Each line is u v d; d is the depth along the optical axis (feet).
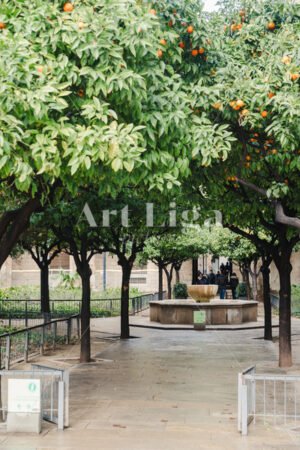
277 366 50.19
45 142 23.97
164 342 69.21
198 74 33.63
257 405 35.68
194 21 30.96
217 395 38.58
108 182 27.86
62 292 129.70
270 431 29.48
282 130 31.24
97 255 161.07
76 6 26.96
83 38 25.07
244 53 36.32
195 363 52.80
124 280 73.20
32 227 54.60
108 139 24.94
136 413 33.37
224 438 28.19
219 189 41.27
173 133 28.30
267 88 31.73
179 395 38.52
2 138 22.66
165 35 29.07
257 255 113.70
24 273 164.55
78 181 28.43
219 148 29.71
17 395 29.07
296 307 109.29
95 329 81.46
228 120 35.53
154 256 116.37
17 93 23.58
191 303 89.40
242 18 37.76
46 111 24.09
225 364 52.19
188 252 114.93
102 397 37.83
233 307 88.84
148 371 48.37
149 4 28.89
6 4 26.17
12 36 25.38
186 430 29.71
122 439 28.02
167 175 27.94
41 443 27.20
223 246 112.47
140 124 27.43
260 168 40.52
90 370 48.91
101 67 25.66
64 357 56.34
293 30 33.94
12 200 45.34
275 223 48.52
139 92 26.03
